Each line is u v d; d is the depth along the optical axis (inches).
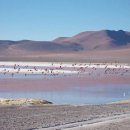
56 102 1333.7
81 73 3321.9
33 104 1136.2
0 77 2728.8
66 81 2402.8
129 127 771.4
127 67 4785.9
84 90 1824.6
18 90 1796.3
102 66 5044.3
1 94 1626.5
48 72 3309.5
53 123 804.6
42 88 1899.6
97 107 1057.5
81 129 747.4
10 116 883.4
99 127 768.3
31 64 5723.4
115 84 2214.6
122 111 985.5
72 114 924.0
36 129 746.2
